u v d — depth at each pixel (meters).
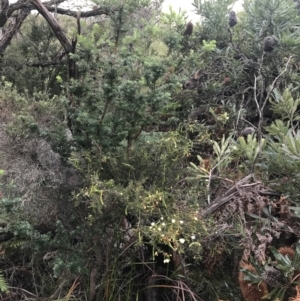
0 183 1.30
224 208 1.35
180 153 1.31
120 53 1.24
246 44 2.26
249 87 2.06
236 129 1.82
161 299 1.51
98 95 1.26
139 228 1.16
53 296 1.38
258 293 1.19
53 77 2.39
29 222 1.35
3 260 1.61
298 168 1.27
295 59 2.06
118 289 1.41
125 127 1.28
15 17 2.62
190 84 1.94
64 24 2.72
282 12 2.11
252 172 1.39
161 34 1.36
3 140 1.33
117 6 1.32
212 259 1.40
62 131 1.33
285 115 1.64
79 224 1.37
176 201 1.24
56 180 1.28
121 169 1.27
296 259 1.14
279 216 1.44
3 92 1.59
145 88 1.35
